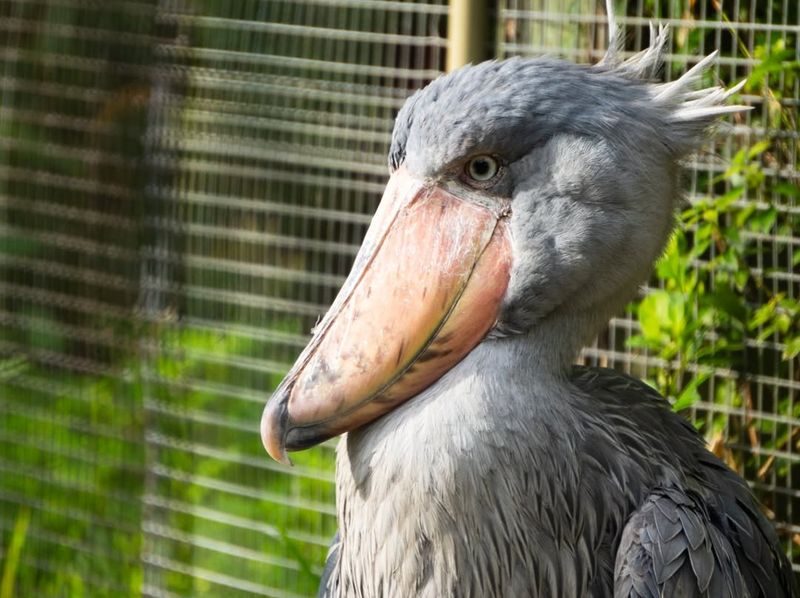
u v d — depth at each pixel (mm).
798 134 7445
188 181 10734
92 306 11602
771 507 7750
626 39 7848
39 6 12062
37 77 12117
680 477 5645
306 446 5441
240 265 10484
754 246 7637
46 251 11969
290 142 9969
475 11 8242
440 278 5422
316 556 10031
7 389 12133
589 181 5352
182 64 10602
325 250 9992
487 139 5367
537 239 5391
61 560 11500
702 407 7801
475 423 5281
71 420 11648
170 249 10930
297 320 10266
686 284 7680
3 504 11945
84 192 11711
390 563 5406
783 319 7547
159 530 10992
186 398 11047
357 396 5387
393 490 5348
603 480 5496
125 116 11336
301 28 9727
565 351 5570
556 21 8117
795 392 7641
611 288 5520
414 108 5566
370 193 9727
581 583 5453
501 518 5297
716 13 7637
